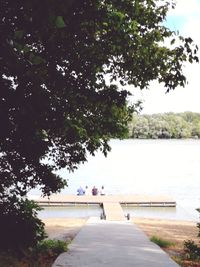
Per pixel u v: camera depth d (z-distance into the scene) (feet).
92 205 111.24
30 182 31.27
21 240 30.09
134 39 28.19
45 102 25.34
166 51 29.22
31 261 28.53
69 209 108.06
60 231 58.03
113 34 26.71
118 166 254.88
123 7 26.40
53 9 13.64
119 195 124.47
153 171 221.87
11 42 19.44
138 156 356.59
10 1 17.78
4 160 29.55
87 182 170.50
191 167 247.91
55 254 31.35
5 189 32.65
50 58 25.39
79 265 26.35
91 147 34.50
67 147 33.04
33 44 23.44
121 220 75.51
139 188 153.48
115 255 30.35
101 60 27.78
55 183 31.89
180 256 35.12
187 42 28.71
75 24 23.54
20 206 31.32
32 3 13.60
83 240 38.73
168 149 479.00
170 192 143.02
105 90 28.63
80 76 27.58
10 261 26.63
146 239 41.45
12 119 25.88
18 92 24.34
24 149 27.89
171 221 79.56
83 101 28.53
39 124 26.91
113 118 34.55
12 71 22.47
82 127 32.35
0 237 29.30
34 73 22.88
